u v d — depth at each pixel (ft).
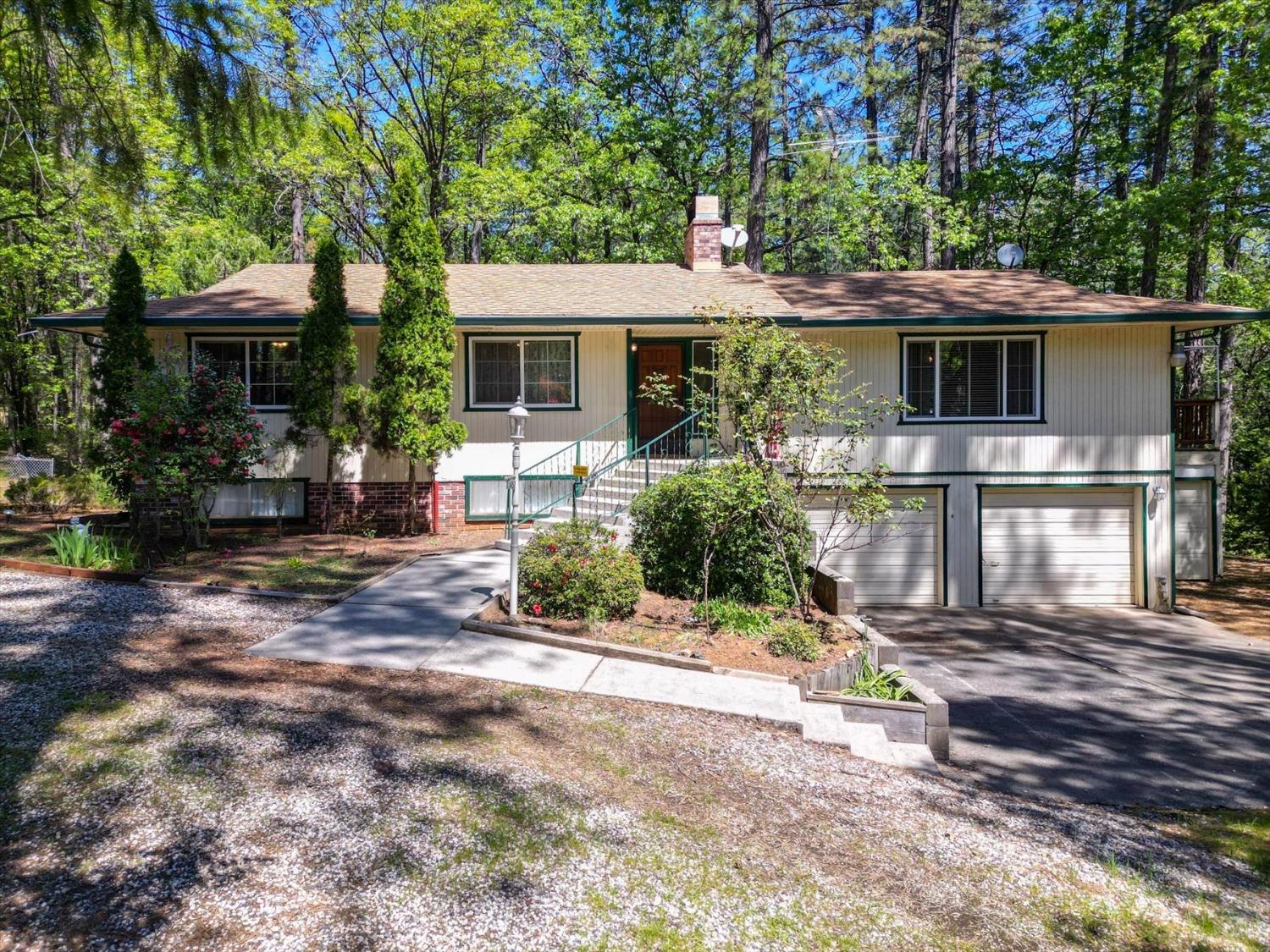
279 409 43.21
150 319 40.32
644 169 79.51
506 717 18.58
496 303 45.65
